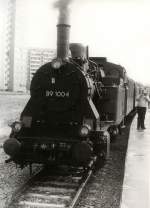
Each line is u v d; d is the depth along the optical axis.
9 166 9.18
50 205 6.07
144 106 16.11
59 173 8.45
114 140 13.22
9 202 6.19
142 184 6.67
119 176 8.32
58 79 8.39
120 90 10.97
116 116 10.08
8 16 113.50
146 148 10.81
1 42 111.81
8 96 60.31
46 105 8.48
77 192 6.55
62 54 8.62
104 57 11.96
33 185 7.35
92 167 8.62
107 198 6.56
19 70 118.81
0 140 13.84
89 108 8.26
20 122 8.19
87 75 8.73
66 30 8.64
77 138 8.07
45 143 7.88
